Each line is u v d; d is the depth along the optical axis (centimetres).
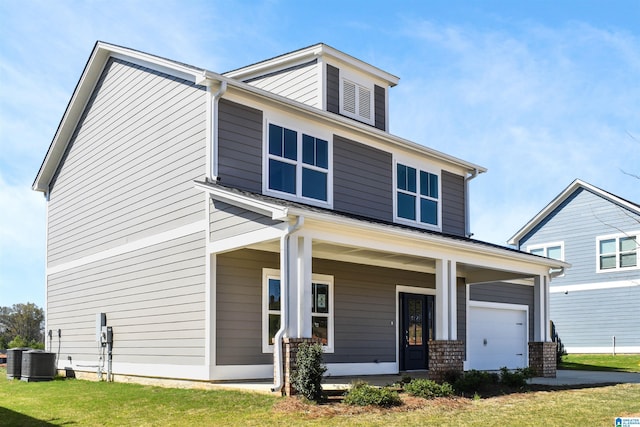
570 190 2930
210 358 1228
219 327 1251
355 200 1570
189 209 1327
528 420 934
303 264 1097
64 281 1839
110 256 1602
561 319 2903
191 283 1297
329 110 1652
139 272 1473
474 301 1961
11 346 2814
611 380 1568
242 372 1273
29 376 1616
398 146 1706
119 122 1625
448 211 1869
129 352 1478
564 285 2912
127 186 1560
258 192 1345
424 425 880
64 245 1861
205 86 1326
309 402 1012
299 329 1089
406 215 1722
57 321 1858
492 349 2016
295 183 1427
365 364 1572
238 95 1338
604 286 2773
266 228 1120
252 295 1314
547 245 3005
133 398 1143
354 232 1181
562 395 1227
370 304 1614
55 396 1244
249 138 1347
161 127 1449
